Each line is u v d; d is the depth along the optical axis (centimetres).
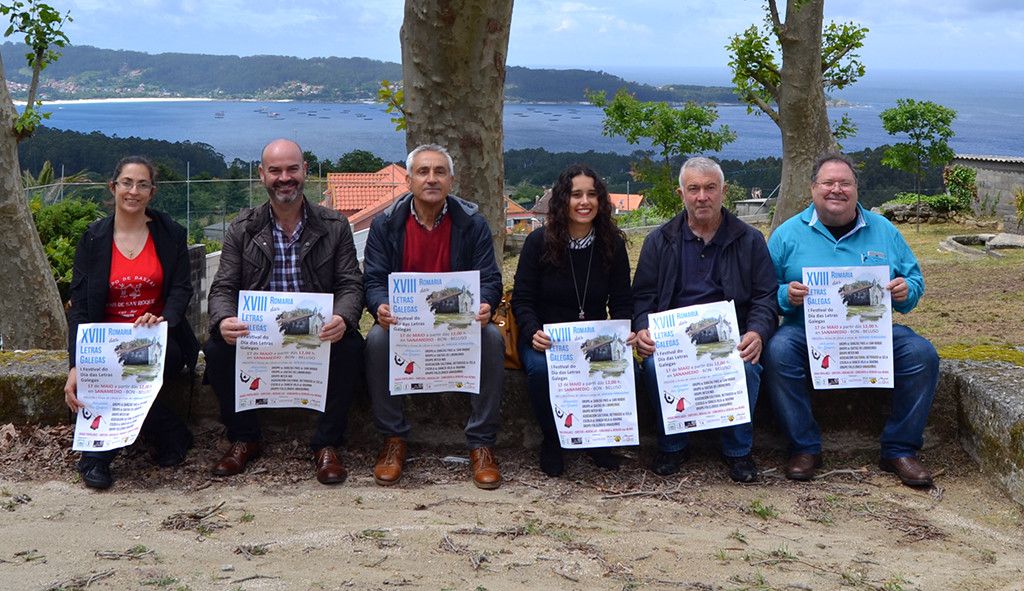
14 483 443
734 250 470
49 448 477
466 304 453
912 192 3325
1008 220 2747
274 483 449
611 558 359
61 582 323
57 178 1781
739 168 3950
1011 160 2830
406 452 480
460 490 444
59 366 506
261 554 355
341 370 459
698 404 451
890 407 485
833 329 457
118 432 434
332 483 448
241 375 450
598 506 426
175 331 478
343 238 474
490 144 590
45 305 887
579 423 454
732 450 462
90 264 456
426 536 377
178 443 472
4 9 827
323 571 338
